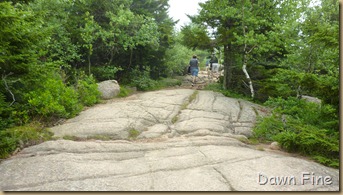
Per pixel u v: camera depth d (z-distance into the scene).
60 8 12.02
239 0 11.79
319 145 5.36
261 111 10.02
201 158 4.90
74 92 8.79
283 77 8.82
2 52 5.42
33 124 6.26
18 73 6.21
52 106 6.85
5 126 5.82
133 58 15.79
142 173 4.25
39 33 6.25
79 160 4.63
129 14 13.12
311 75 5.66
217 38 12.55
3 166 4.30
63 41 11.58
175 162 4.71
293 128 6.19
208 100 10.65
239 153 5.19
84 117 7.56
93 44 13.43
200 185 3.83
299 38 9.31
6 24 5.34
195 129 7.20
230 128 7.82
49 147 5.09
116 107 8.78
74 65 13.29
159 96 11.17
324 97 5.71
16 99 6.73
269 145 6.54
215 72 21.58
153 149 5.54
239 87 13.35
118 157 4.96
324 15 8.54
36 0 11.02
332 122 5.83
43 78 7.26
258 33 12.15
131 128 6.88
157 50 15.60
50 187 3.69
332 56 6.55
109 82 11.91
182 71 22.34
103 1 13.20
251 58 12.75
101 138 6.10
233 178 4.06
